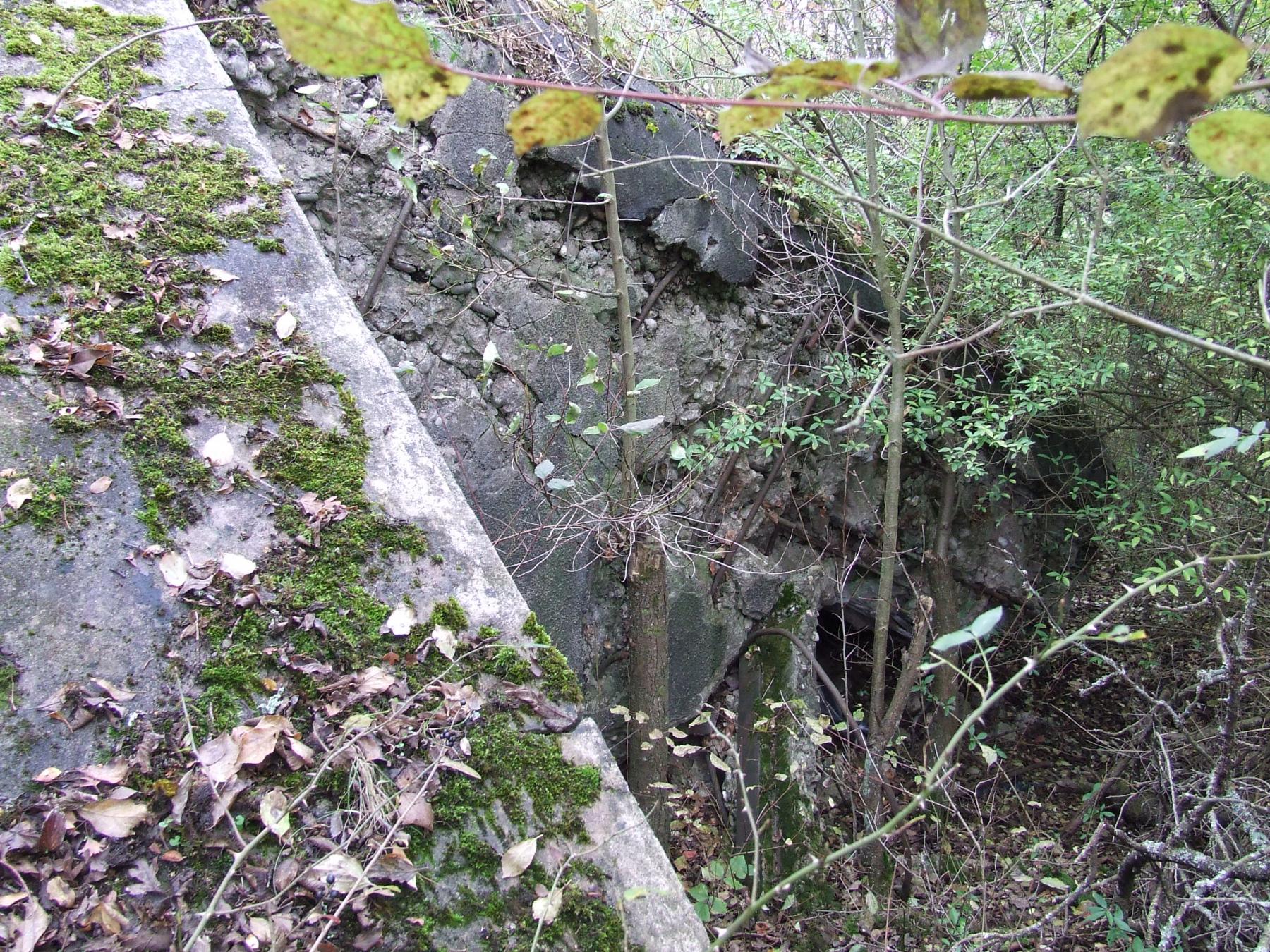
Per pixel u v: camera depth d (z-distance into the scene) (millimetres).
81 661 1354
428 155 3025
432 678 1539
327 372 1818
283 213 2018
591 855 1464
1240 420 4109
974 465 3965
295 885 1273
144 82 2086
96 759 1291
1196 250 3775
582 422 3375
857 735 4562
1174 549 4188
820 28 4199
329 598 1556
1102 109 518
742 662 4363
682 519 3850
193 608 1462
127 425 1596
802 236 4188
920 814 4059
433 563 1670
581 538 3316
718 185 3756
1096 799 4059
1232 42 472
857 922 3551
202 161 2008
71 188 1833
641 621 3299
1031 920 3611
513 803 1468
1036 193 4164
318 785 1372
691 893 3518
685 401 3889
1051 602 5250
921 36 565
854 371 4043
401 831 1368
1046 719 5289
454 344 3072
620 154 3389
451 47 2949
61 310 1679
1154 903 2643
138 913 1196
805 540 4688
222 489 1602
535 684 1602
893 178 4215
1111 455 4996
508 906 1375
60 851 1203
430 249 2912
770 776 3914
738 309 4086
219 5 2662
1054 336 3965
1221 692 3992
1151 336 4012
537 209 3318
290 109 2818
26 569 1397
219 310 1808
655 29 3484
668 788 3295
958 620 5129
